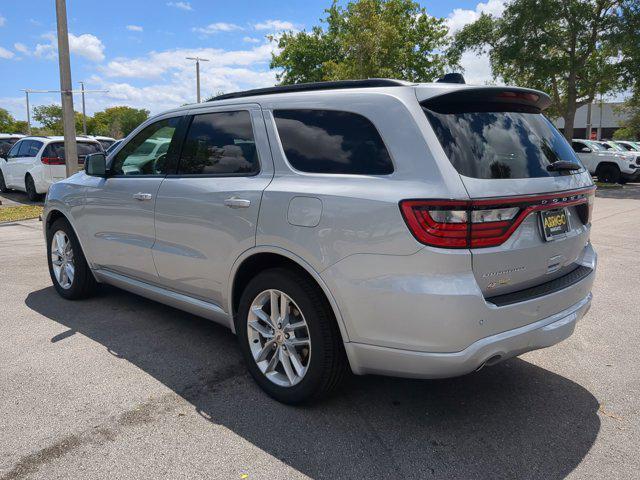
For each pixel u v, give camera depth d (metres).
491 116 2.97
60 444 2.78
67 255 5.21
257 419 3.06
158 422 3.01
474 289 2.55
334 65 20.23
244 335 3.42
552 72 20.62
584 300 3.27
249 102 3.58
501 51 21.11
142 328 4.48
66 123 12.29
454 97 2.84
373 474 2.57
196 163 3.83
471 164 2.66
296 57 27.84
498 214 2.62
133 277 4.46
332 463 2.65
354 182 2.84
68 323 4.58
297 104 3.30
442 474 2.57
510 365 3.85
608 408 3.22
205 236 3.59
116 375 3.59
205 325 4.57
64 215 5.06
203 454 2.71
